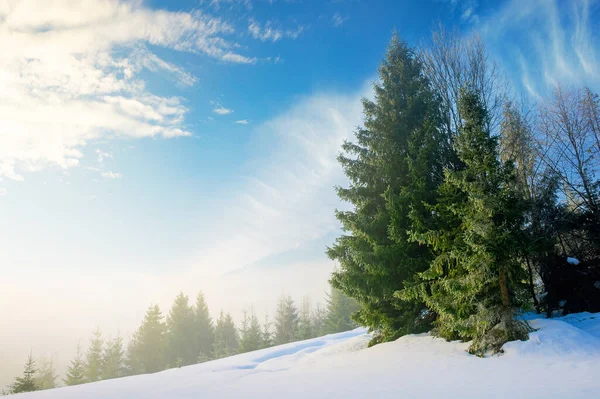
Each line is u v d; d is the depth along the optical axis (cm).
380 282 1438
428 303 1266
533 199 1852
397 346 1370
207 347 7344
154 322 6456
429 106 1694
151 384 1512
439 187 1326
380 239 1510
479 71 2030
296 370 1392
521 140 1980
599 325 1255
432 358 1112
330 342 2834
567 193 2050
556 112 2216
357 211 1681
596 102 2095
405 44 1986
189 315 7394
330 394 816
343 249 1642
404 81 1877
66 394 1396
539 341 1000
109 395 1255
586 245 1861
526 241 1188
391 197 1455
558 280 1697
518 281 1188
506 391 657
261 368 1758
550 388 639
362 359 1319
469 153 1234
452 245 1227
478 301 1207
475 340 1112
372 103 1845
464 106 1284
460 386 746
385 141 1700
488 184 1189
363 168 1738
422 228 1331
